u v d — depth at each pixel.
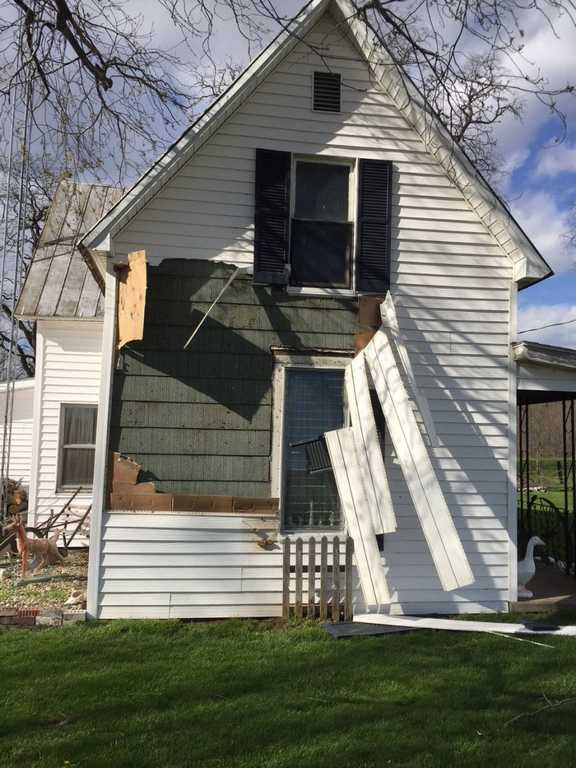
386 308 7.82
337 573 7.47
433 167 8.28
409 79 7.43
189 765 4.09
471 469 8.10
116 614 7.39
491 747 4.41
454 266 8.26
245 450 7.73
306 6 7.82
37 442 11.51
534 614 7.95
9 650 6.28
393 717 4.86
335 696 5.25
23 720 4.69
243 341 7.83
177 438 7.64
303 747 4.36
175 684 5.44
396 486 7.97
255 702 5.09
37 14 7.21
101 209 13.47
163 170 7.53
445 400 8.12
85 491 11.55
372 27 5.96
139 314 7.09
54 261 12.30
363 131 8.16
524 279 8.27
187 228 7.78
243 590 7.61
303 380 8.00
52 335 11.71
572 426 10.18
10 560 10.27
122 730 4.55
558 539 11.13
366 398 7.71
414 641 6.82
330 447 7.66
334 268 8.12
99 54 7.70
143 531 7.50
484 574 8.03
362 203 8.09
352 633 6.96
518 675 5.79
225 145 7.87
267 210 7.90
